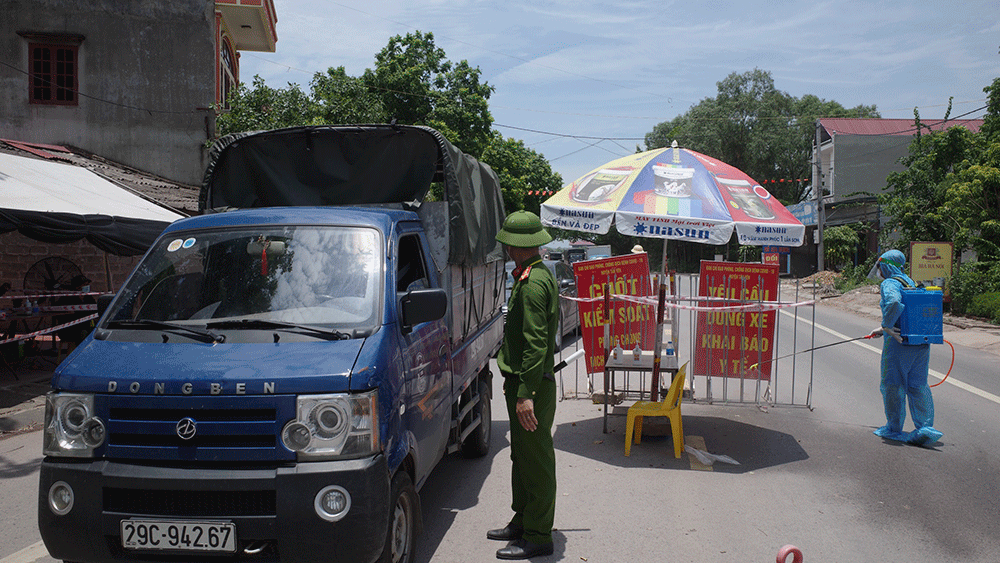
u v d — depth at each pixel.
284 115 17.81
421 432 3.96
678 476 5.77
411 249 4.63
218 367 3.20
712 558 4.19
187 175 19.12
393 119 5.36
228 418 3.11
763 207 6.47
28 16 18.55
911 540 4.48
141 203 12.22
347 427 3.12
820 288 29.58
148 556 3.09
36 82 18.64
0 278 13.77
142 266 4.03
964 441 6.84
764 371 7.42
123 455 3.12
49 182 11.16
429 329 4.43
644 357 7.05
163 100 19.06
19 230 8.74
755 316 7.36
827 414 7.94
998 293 17.19
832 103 57.84
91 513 3.09
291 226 4.10
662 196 6.30
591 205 6.44
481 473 5.91
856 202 37.06
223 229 4.14
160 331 3.58
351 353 3.34
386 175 5.52
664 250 7.40
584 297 7.27
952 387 9.50
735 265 7.21
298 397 3.12
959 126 22.73
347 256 3.94
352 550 3.06
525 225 4.26
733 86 53.09
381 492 3.16
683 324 15.91
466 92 31.59
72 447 3.18
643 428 6.96
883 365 6.96
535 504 4.20
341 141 5.55
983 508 5.04
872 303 21.83
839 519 4.82
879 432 7.02
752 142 50.50
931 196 23.17
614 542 4.43
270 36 22.03
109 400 3.17
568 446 6.68
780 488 5.47
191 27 19.19
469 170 5.94
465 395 5.84
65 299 11.75
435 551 4.30
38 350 11.73
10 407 8.30
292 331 3.49
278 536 3.03
